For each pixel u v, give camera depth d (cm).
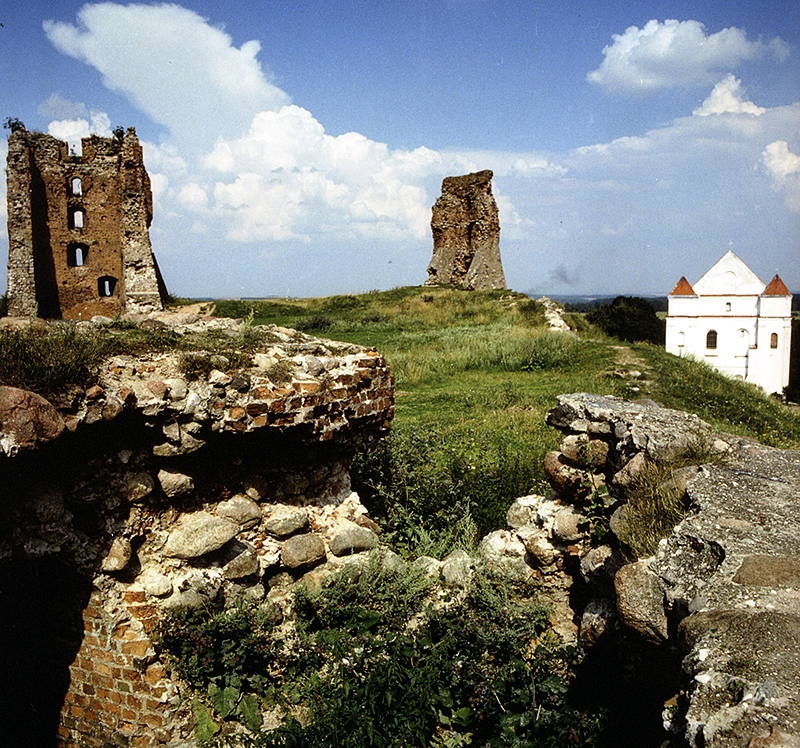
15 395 292
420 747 338
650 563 297
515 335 2102
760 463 420
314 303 3325
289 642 392
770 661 198
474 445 796
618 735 313
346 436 495
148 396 357
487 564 464
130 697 361
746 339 4406
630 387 1402
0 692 395
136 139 2909
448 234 3941
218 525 389
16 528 318
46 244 2919
